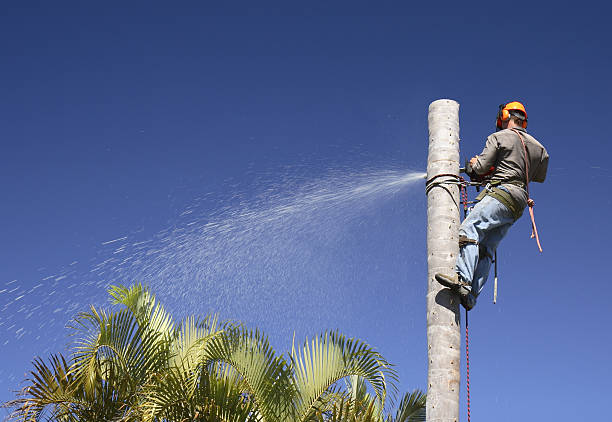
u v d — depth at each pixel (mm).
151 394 7961
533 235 5574
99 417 7973
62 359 8164
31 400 7711
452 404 4848
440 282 5109
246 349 8203
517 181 5574
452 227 5355
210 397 7832
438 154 5625
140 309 9195
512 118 5996
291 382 8094
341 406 7406
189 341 8836
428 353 5082
